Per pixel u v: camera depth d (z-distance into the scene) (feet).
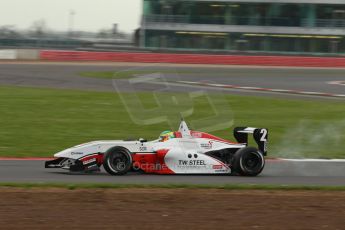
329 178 134.82
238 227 84.64
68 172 131.85
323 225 87.10
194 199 101.09
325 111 285.02
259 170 132.26
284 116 266.36
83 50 631.56
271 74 469.98
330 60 567.18
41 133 207.62
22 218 86.22
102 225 83.56
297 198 104.78
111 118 249.75
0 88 339.77
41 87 352.49
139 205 95.81
